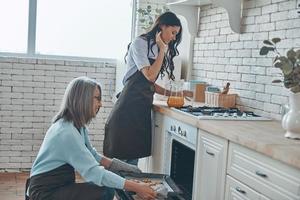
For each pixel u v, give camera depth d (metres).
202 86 3.48
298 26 2.44
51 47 4.38
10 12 4.20
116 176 2.03
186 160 2.68
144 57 2.95
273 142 1.81
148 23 4.23
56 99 4.34
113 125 3.01
